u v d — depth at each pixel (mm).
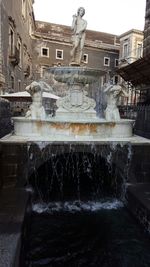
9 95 17812
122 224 7723
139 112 13977
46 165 9883
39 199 9461
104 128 9727
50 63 47062
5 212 6215
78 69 10461
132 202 8047
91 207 8984
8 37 20938
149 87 19078
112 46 51594
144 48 19781
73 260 6051
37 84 10062
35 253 6281
